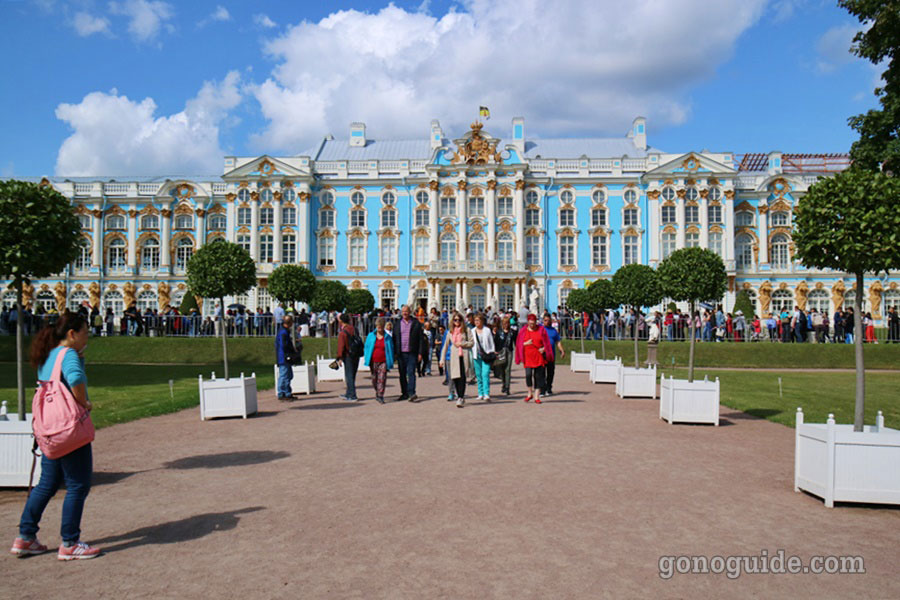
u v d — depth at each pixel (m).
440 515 8.64
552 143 74.81
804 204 11.66
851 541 7.80
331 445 13.40
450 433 14.70
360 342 21.39
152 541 7.74
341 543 7.60
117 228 69.00
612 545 7.54
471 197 68.12
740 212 67.88
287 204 67.44
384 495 9.61
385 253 68.50
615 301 39.75
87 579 6.65
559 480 10.49
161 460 12.12
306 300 42.28
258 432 15.04
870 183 10.98
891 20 25.33
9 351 38.00
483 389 20.48
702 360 36.66
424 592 6.24
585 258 67.94
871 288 66.00
